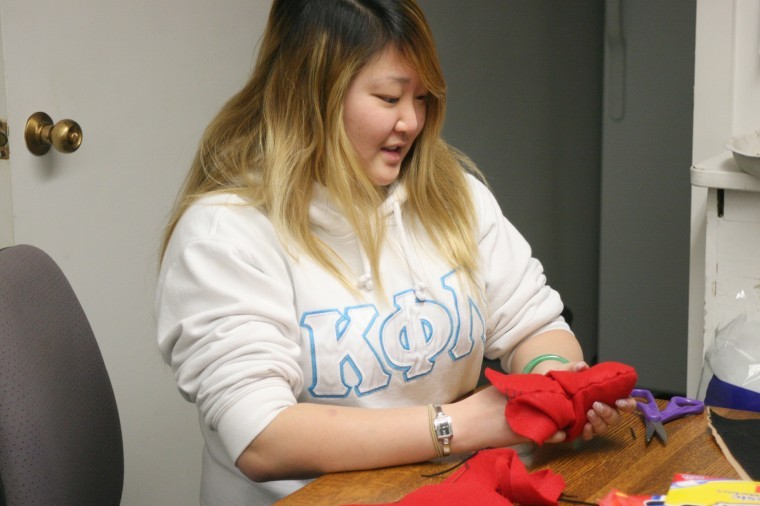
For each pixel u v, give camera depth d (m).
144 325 2.15
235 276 1.20
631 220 3.19
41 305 1.26
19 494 1.13
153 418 2.19
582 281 3.45
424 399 1.33
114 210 2.05
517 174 3.32
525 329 1.42
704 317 1.75
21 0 1.83
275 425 1.10
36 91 1.88
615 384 1.10
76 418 1.26
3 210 1.85
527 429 1.06
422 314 1.30
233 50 2.25
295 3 1.24
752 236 1.65
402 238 1.32
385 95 1.22
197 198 1.28
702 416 1.22
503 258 1.45
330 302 1.24
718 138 1.89
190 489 2.30
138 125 2.07
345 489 1.04
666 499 0.95
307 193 1.26
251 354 1.15
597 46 3.26
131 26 2.03
